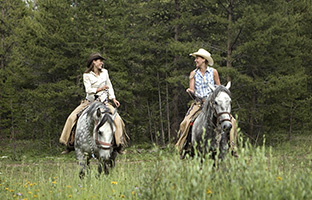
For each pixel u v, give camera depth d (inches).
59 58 821.9
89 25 815.7
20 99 902.4
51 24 834.2
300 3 983.0
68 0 834.8
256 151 191.0
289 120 913.5
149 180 202.8
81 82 834.8
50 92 829.2
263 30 778.2
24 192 252.4
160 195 182.5
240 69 840.3
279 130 872.3
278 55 818.8
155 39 949.8
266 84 780.6
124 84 841.5
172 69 946.1
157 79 944.9
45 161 700.0
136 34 946.7
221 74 800.3
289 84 764.6
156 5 945.5
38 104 853.8
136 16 968.3
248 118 850.8
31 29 839.1
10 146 920.3
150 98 1013.8
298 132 952.3
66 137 314.7
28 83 887.7
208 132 251.9
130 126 974.4
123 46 868.0
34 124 881.5
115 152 309.1
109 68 864.3
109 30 857.5
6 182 305.7
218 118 241.6
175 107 957.8
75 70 845.2
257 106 857.5
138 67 915.4
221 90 244.2
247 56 789.9
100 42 844.6
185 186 175.0
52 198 229.8
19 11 1012.5
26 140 1005.2
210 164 181.6
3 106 894.4
